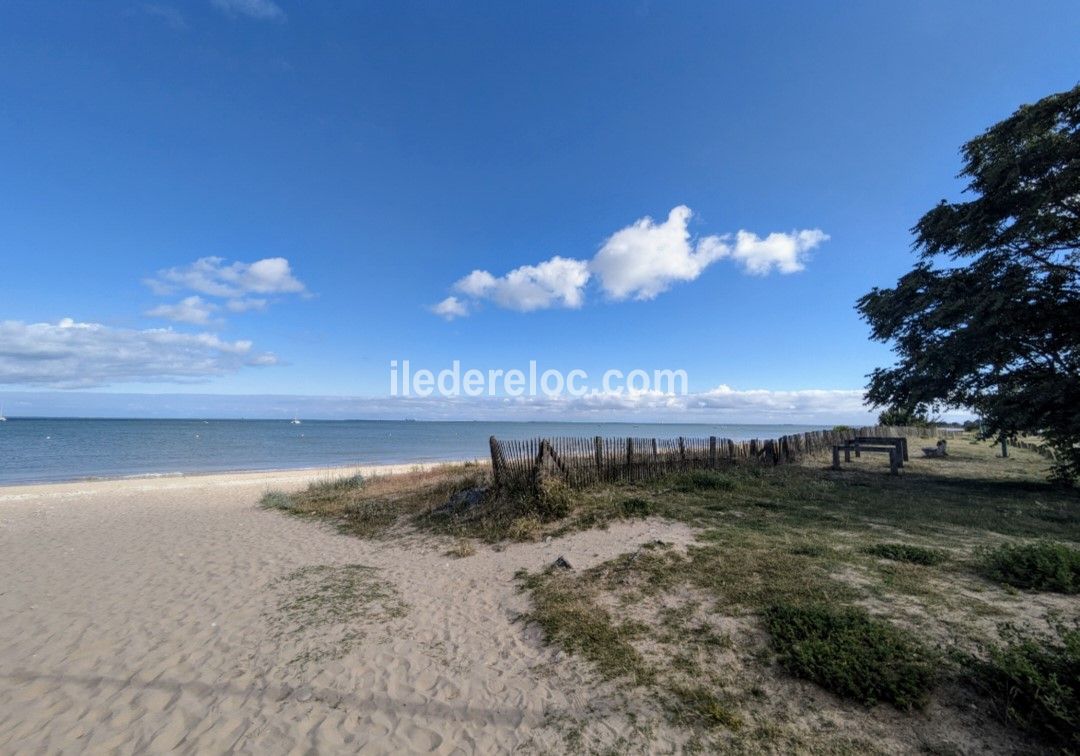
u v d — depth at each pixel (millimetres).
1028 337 11391
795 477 13188
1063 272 11336
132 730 3623
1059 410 10633
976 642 3883
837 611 4469
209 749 3375
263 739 3465
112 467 30953
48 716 3830
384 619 5461
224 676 4352
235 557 8320
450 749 3271
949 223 12664
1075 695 2887
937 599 4715
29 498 15773
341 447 54656
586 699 3691
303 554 8414
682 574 5762
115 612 5910
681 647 4250
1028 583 4988
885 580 5227
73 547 9281
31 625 5559
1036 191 10938
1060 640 3752
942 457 19203
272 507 13438
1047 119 11016
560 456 10922
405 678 4207
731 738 3119
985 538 6949
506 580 6426
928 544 6672
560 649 4449
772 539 6973
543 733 3365
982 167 12234
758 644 4145
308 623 5430
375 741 3396
